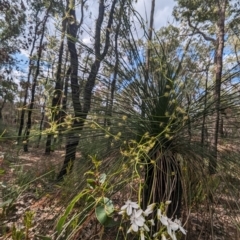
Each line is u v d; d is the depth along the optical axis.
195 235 1.24
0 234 1.53
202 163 1.37
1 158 2.03
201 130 1.48
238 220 1.18
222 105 1.47
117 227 1.17
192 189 1.33
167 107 1.45
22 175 1.94
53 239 1.28
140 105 1.51
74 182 1.51
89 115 1.50
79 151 1.66
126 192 1.21
